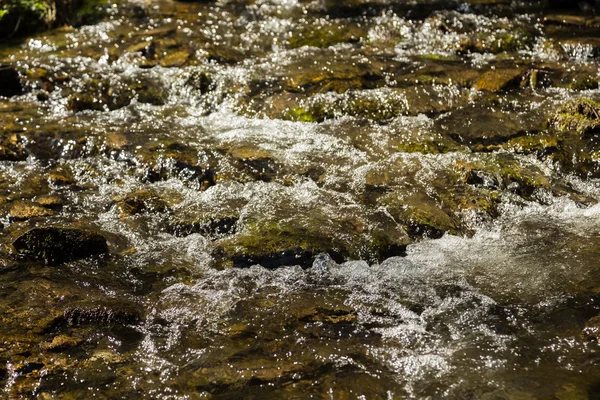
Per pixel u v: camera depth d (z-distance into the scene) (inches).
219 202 206.4
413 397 133.0
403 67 302.0
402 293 168.2
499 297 166.6
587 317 156.6
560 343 148.3
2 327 149.8
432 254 184.7
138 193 211.3
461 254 185.5
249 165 229.3
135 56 312.5
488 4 383.2
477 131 250.1
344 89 280.4
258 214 197.6
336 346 147.7
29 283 166.6
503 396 132.9
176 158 229.5
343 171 224.5
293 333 152.2
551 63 304.3
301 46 333.1
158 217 201.2
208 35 341.4
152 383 136.6
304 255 178.9
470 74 291.3
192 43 328.5
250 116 267.1
